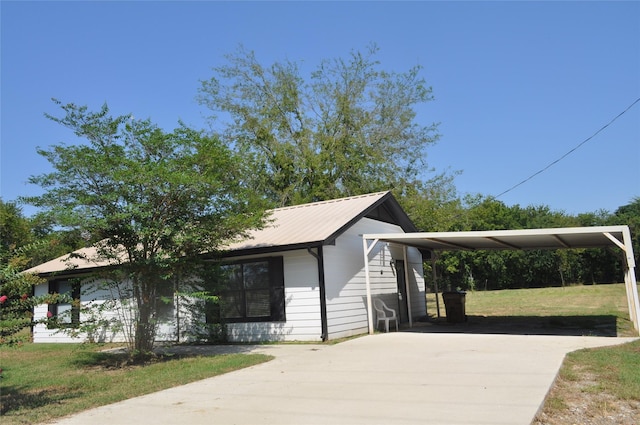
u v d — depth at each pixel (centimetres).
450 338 1132
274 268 1266
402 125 2973
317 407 561
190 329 1289
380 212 1631
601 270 3816
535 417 491
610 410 525
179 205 962
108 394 691
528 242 1417
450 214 2739
